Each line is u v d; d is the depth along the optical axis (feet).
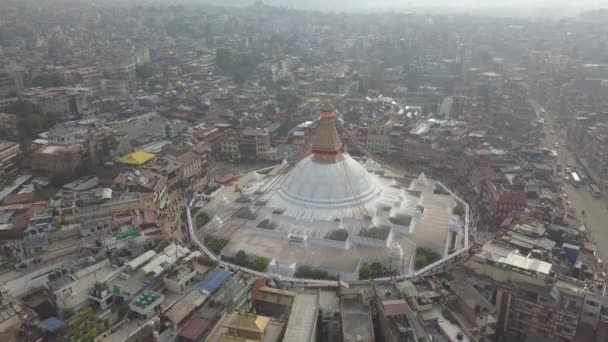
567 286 336.08
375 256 435.12
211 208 535.60
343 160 524.11
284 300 336.29
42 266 380.78
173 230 509.35
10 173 629.10
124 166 613.11
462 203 543.39
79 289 339.16
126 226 443.73
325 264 422.00
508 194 496.64
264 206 515.50
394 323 298.35
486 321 312.29
